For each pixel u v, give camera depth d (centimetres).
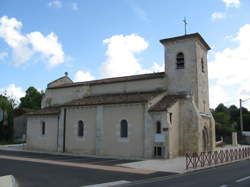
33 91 6394
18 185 1109
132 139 2311
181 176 1377
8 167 1623
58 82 3528
